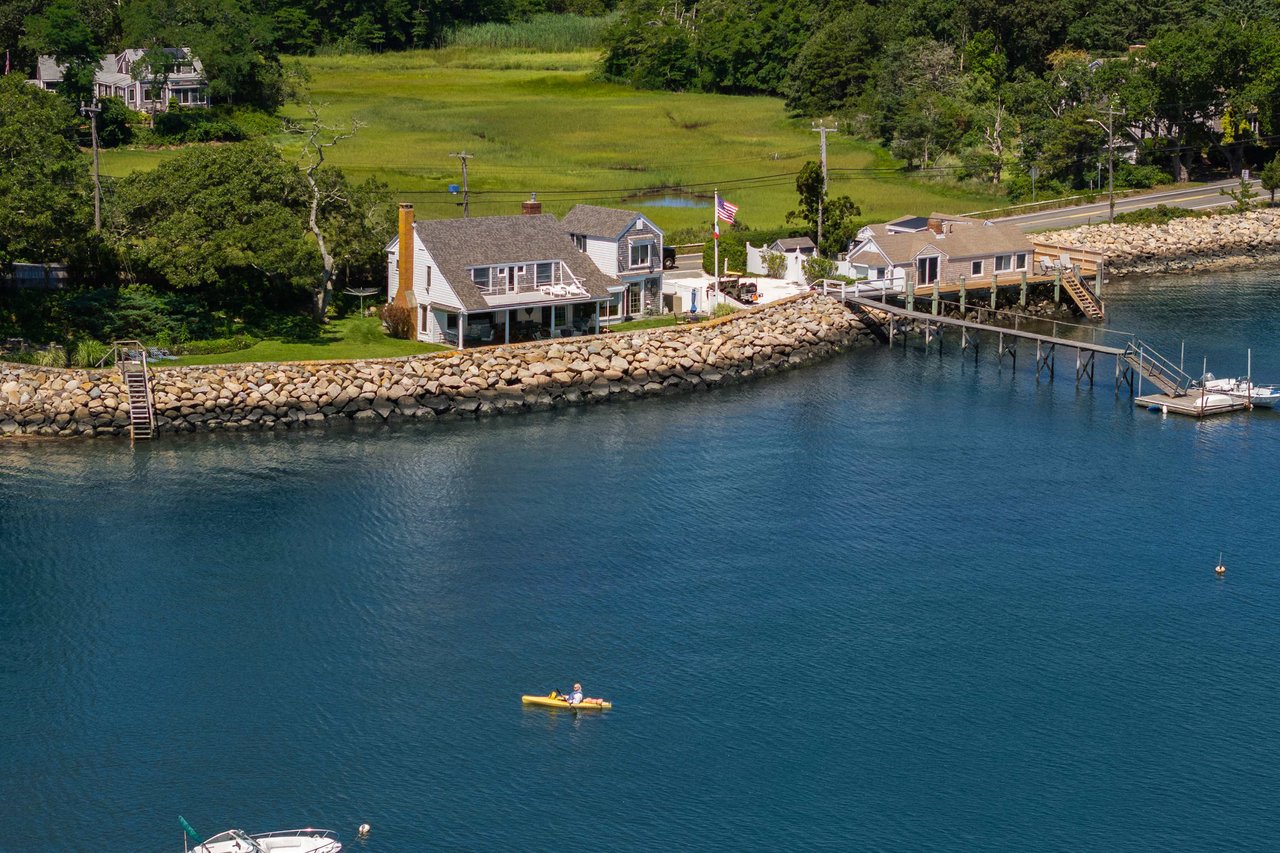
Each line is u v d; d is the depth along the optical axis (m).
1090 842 65.69
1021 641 82.56
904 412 121.00
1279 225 182.62
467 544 94.38
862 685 77.88
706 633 83.00
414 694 76.88
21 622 84.06
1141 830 66.62
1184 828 66.81
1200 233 178.25
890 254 144.38
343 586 88.62
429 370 119.25
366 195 137.00
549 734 73.31
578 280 128.38
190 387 114.44
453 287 122.56
